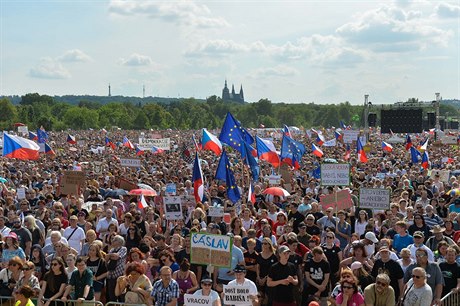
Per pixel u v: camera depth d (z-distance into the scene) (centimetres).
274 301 1319
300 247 1498
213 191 2497
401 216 1786
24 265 1304
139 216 1736
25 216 1894
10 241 1455
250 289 1192
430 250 1400
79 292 1302
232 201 2167
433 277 1286
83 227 1798
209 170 3609
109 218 1792
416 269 1186
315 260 1371
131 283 1302
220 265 1263
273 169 3472
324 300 1377
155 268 1459
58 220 1700
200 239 1277
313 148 4641
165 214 1920
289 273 1315
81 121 18438
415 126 7650
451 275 1338
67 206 2284
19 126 8638
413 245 1427
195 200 2123
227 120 2555
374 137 8856
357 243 1398
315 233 1670
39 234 1700
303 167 4016
